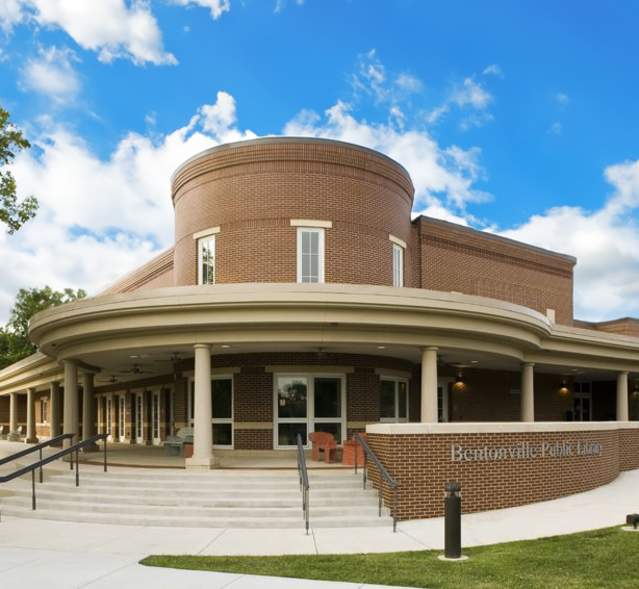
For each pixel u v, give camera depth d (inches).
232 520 490.9
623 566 354.9
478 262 1129.4
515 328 805.2
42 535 462.6
